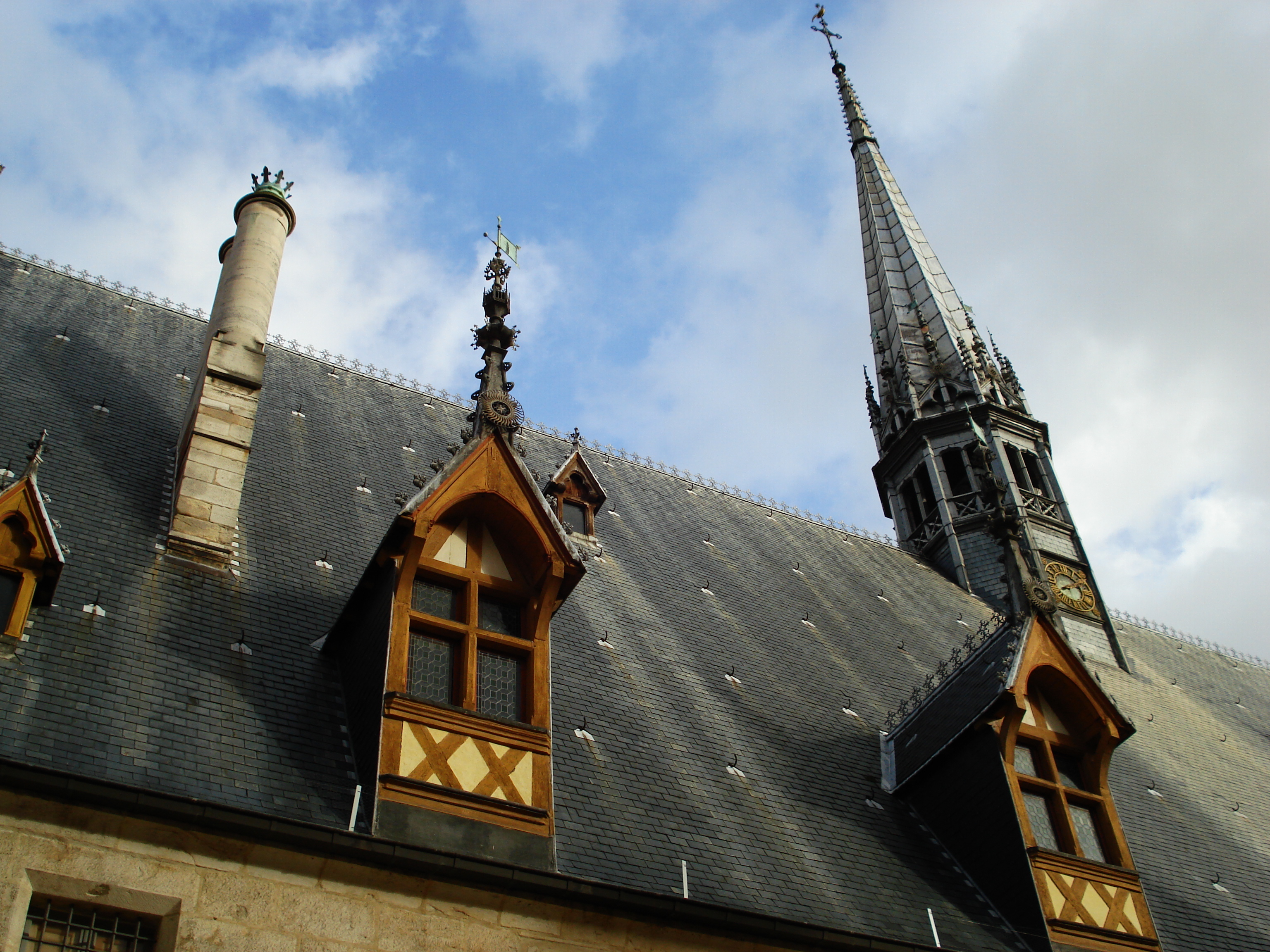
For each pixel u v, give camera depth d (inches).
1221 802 1103.6
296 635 735.7
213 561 775.7
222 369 863.1
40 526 645.9
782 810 783.1
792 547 1392.7
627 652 908.6
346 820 584.1
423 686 655.1
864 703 1003.9
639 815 703.1
